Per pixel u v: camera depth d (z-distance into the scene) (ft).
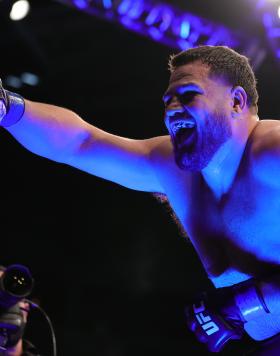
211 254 8.04
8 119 7.65
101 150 8.41
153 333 28.96
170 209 9.34
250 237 7.55
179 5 21.11
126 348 29.01
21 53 28.30
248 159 7.47
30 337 20.56
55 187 32.48
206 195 8.04
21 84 30.01
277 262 7.44
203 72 7.42
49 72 29.86
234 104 7.55
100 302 30.45
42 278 31.55
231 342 22.21
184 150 7.42
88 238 31.68
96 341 29.35
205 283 29.12
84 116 31.14
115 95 30.55
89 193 32.04
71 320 30.25
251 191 7.43
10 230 32.55
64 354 29.30
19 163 32.76
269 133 7.41
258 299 7.17
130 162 8.53
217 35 20.26
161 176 8.48
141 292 29.99
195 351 28.14
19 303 9.40
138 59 29.07
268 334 7.50
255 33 19.34
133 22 21.11
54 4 26.04
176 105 7.34
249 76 7.77
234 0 19.56
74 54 29.35
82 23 27.37
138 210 31.09
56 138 8.07
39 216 32.48
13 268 8.79
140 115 30.40
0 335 9.12
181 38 20.88
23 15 24.54
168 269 29.86
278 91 24.59
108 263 30.99
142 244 30.55
